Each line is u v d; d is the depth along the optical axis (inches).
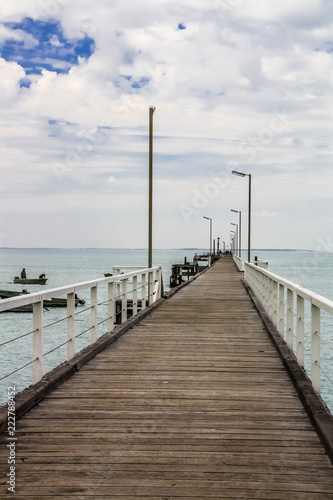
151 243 699.4
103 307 1663.4
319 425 172.2
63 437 171.5
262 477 141.6
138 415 196.5
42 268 5324.8
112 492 132.8
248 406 209.5
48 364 800.3
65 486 135.9
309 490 134.0
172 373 267.6
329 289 2244.1
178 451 159.9
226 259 3065.9
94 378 255.6
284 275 3690.9
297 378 235.9
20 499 129.0
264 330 415.5
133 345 347.9
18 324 1249.4
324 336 1024.2
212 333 399.5
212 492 133.1
